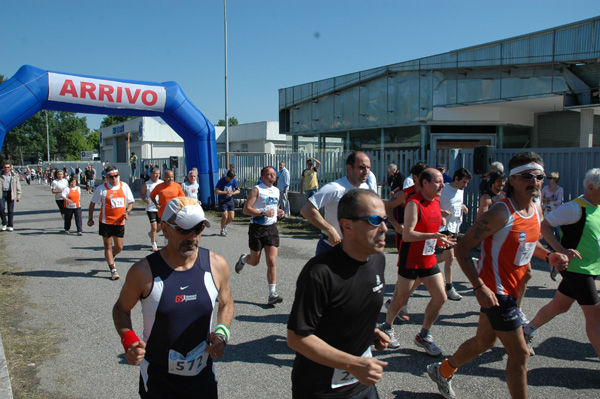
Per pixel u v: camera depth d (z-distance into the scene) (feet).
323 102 70.74
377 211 6.93
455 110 54.08
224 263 8.50
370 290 7.23
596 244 12.22
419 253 14.05
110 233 23.67
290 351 14.92
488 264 10.46
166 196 28.40
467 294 20.79
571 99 43.91
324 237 14.57
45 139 278.87
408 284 14.32
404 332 16.35
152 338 7.67
